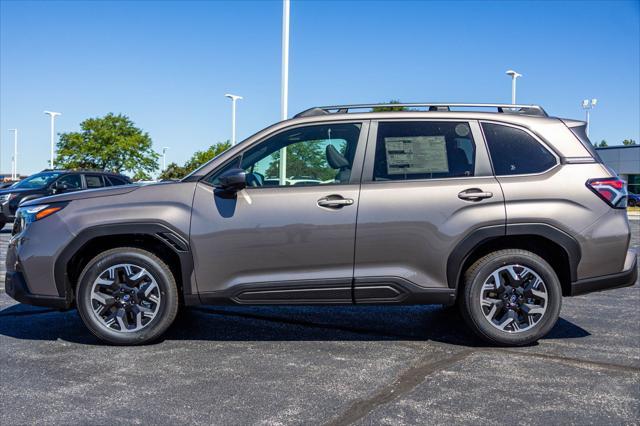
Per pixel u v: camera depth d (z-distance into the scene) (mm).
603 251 4504
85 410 3258
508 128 4660
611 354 4352
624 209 4609
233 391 3553
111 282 4516
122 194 4586
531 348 4512
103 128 43406
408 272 4449
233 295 4488
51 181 14812
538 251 4633
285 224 4434
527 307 4480
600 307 6125
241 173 4312
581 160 4594
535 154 4598
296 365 4066
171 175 39188
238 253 4457
